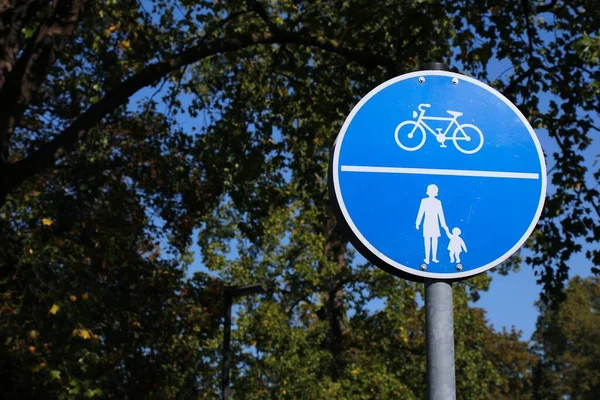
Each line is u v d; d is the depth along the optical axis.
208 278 19.62
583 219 14.25
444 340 3.44
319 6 14.88
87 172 16.80
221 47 12.70
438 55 14.43
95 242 16.36
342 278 32.97
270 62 16.47
